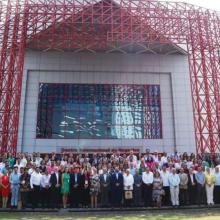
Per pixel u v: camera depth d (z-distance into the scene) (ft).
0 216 46.62
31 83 102.01
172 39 93.40
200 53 95.04
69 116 100.32
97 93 102.94
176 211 50.37
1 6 91.09
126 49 103.65
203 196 54.80
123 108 102.22
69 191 52.80
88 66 104.47
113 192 52.75
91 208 51.70
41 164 59.11
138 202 53.06
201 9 95.81
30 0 90.43
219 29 94.12
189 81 104.83
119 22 90.48
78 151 97.09
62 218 44.88
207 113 89.51
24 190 51.78
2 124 86.79
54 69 103.24
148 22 89.15
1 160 66.03
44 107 100.73
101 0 89.86
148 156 64.13
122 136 99.71
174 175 53.47
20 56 88.22
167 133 100.99
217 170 56.39
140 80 104.99
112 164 56.39
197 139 92.12
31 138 97.25
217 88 91.86
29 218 44.83
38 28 90.12
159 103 103.81
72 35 91.25
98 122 100.32
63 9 87.86
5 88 89.15
